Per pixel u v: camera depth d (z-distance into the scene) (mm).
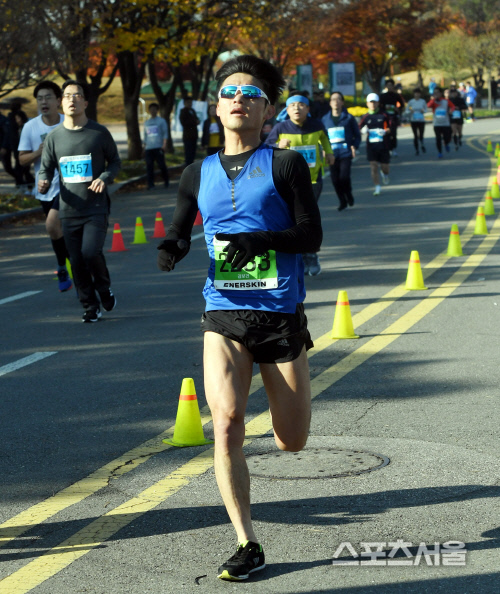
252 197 3816
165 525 4199
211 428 5738
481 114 60438
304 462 4961
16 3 20297
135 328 8891
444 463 4871
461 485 4539
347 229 15328
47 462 5176
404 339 7938
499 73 74750
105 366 7453
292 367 3822
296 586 3543
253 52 44906
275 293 3797
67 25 23516
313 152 11414
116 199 22953
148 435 5625
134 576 3678
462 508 4250
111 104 72188
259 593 3492
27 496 4648
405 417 5742
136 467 5027
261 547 3682
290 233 3729
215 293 3883
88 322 9289
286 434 3939
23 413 6215
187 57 28281
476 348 7516
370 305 9453
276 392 3863
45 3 21953
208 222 3918
